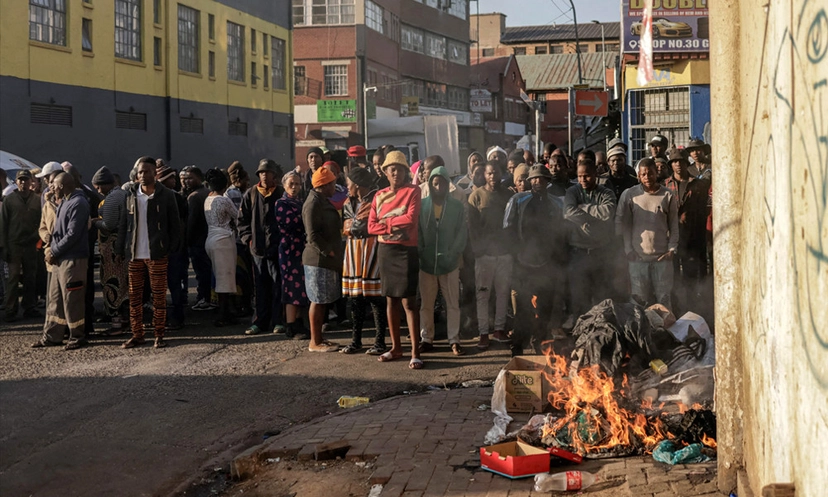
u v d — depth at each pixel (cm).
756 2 414
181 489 552
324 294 932
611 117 3381
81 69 2608
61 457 607
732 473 464
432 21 6259
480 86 7138
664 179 972
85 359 919
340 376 828
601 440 554
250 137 3756
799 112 319
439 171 902
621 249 892
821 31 285
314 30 4984
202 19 3331
